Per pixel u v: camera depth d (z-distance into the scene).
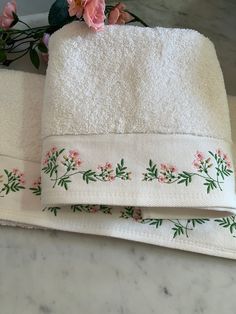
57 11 0.72
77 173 0.56
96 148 0.58
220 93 0.62
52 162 0.57
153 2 0.87
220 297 0.59
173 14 0.86
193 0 0.87
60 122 0.59
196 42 0.64
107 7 0.79
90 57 0.63
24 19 0.84
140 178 0.56
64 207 0.62
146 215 0.58
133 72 0.61
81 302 0.58
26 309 0.58
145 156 0.57
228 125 0.61
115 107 0.59
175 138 0.58
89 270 0.60
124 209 0.61
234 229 0.61
